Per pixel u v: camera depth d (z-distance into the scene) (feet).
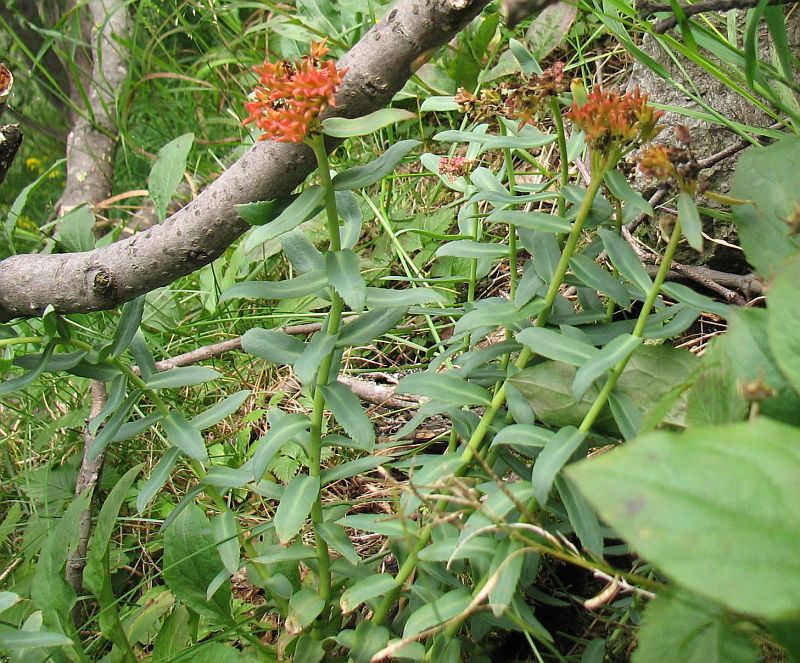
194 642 1.96
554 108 1.73
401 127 3.37
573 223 1.74
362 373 2.75
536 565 1.72
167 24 4.34
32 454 2.78
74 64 4.03
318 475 1.78
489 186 1.95
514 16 1.61
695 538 1.05
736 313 1.40
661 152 1.47
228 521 1.88
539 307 1.71
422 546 1.71
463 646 1.80
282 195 1.83
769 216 1.60
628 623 1.89
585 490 1.08
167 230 1.87
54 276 1.91
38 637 1.64
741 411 1.39
